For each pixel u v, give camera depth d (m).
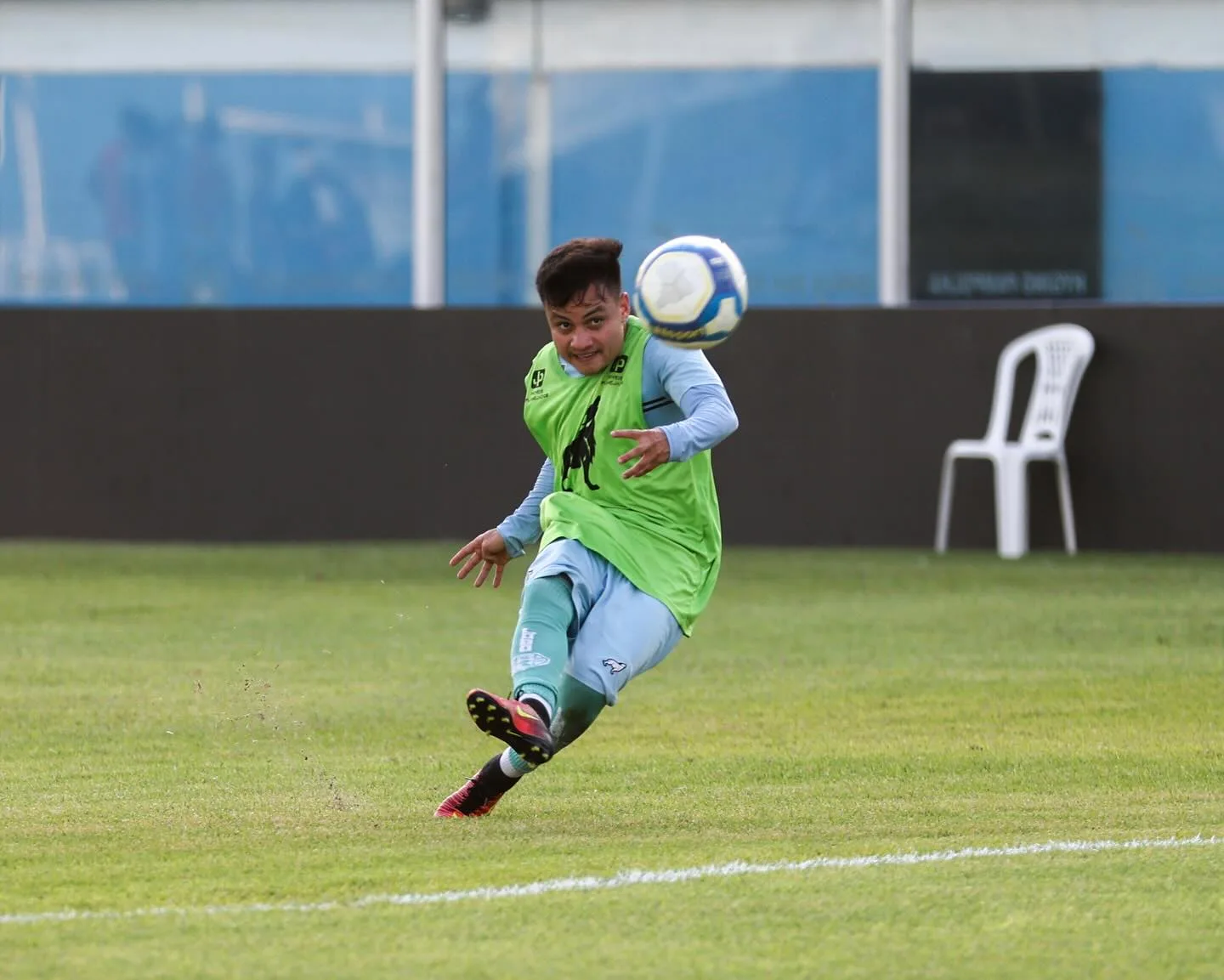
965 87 51.22
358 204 54.06
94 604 37.56
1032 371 47.66
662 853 16.50
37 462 50.69
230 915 14.30
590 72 53.12
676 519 18.12
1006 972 12.87
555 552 17.70
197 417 50.25
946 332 47.47
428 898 14.78
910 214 51.56
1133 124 50.88
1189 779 20.45
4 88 54.53
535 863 16.09
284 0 53.69
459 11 53.19
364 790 19.89
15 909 14.52
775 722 24.47
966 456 47.09
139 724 24.33
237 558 46.38
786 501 48.38
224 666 29.70
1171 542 46.84
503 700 16.42
